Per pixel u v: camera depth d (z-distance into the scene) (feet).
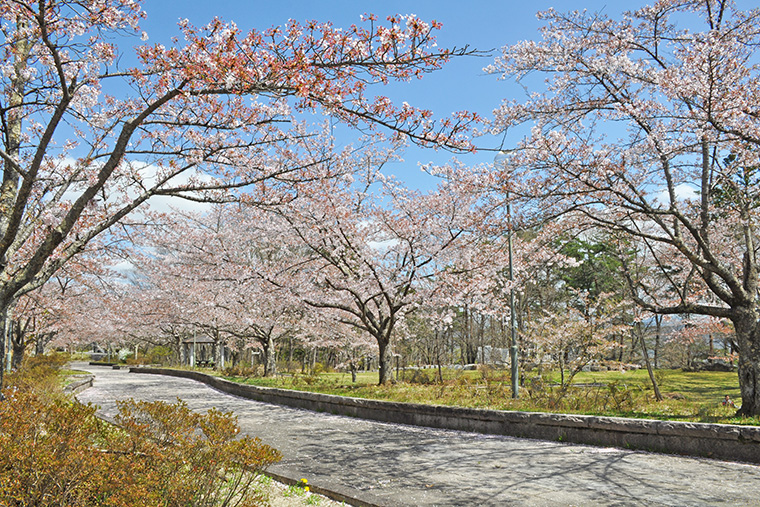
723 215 39.63
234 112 25.96
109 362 160.66
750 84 31.32
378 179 54.29
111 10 19.31
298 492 16.90
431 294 48.57
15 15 20.58
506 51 35.09
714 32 29.48
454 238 47.85
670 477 18.53
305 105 18.70
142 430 13.15
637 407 32.94
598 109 35.06
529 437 27.53
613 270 83.20
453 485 17.87
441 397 39.09
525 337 52.44
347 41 16.72
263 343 78.79
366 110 18.80
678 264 46.06
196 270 58.03
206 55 17.49
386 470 20.29
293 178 28.30
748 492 16.46
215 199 24.89
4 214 22.31
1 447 10.91
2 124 22.58
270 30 16.46
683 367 94.12
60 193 23.88
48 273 21.85
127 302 82.99
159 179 29.86
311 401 42.50
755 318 29.81
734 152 30.96
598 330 47.42
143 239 51.11
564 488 17.31
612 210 35.76
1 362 22.72
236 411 41.57
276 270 51.06
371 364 121.90
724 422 25.32
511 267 43.60
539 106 35.70
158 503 11.36
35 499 10.68
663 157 30.14
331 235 47.26
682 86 28.89
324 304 51.47
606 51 34.94
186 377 93.09
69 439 11.71
